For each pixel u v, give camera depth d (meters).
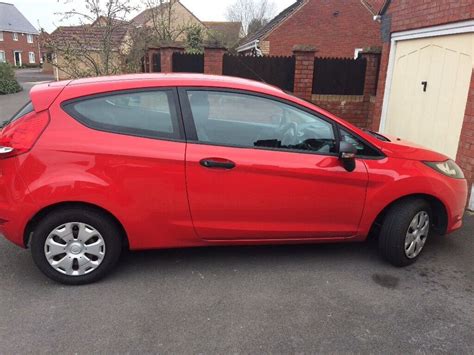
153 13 19.45
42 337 2.70
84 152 3.09
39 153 3.06
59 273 3.26
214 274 3.54
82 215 3.18
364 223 3.61
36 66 69.44
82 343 2.65
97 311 2.99
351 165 3.42
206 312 3.00
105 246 3.28
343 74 10.70
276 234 3.50
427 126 6.79
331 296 3.24
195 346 2.65
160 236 3.35
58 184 3.06
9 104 18.31
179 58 10.62
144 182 3.18
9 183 3.08
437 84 6.51
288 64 10.62
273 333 2.79
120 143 3.14
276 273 3.57
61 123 3.13
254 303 3.12
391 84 7.90
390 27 7.75
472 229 4.62
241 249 4.00
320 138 3.47
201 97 3.32
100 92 3.21
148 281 3.40
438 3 6.25
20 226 3.12
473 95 5.34
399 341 2.74
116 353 2.57
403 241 3.62
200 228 3.37
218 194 3.29
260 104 3.38
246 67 10.55
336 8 24.30
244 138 3.35
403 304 3.16
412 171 3.58
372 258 3.89
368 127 10.98
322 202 3.47
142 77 3.39
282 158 3.35
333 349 2.65
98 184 3.10
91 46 11.45
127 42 13.01
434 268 3.73
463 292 3.35
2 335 2.71
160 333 2.76
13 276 3.44
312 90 10.77
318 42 24.83
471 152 5.35
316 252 3.98
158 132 3.23
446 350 2.67
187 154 3.21
